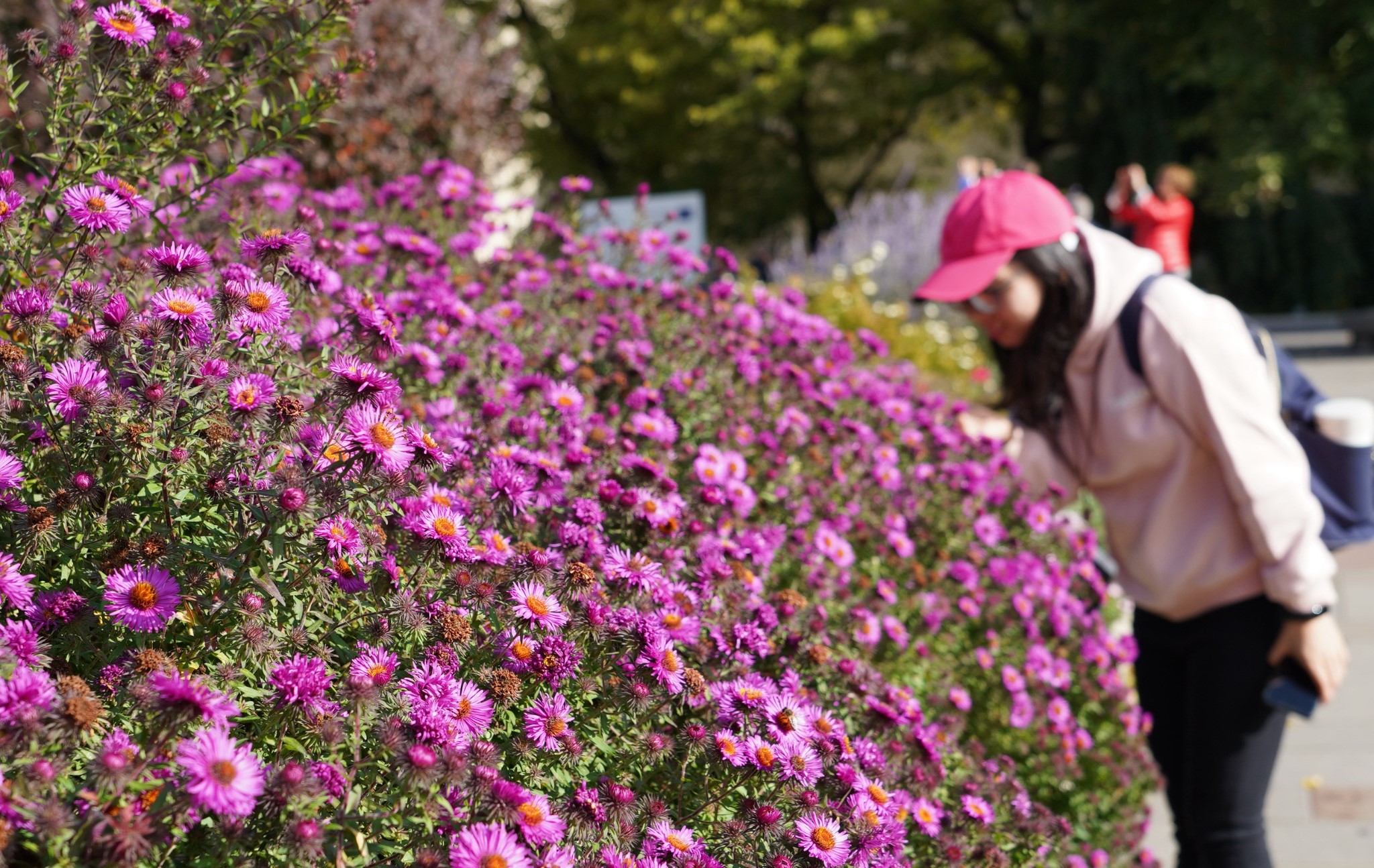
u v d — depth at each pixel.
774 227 28.44
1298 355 18.97
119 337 1.83
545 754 1.81
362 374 1.77
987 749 3.42
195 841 1.45
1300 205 25.59
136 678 1.57
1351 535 2.87
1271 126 21.17
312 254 2.65
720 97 25.70
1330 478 2.90
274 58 2.41
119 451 1.76
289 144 2.52
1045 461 3.30
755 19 24.53
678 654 2.19
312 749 1.64
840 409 3.88
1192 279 26.31
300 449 1.83
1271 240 25.47
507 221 4.29
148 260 2.21
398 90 5.32
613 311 3.79
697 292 4.00
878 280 11.20
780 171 28.36
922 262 11.25
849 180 30.94
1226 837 2.95
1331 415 2.86
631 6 25.22
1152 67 23.56
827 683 2.41
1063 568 3.76
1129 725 3.59
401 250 3.23
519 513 2.25
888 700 2.38
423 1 5.78
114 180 2.12
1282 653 2.84
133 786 1.40
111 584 1.63
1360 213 26.48
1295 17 20.88
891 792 2.14
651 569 2.15
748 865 1.86
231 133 2.44
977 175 12.23
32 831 1.33
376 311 2.14
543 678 1.85
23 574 1.76
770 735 1.93
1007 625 3.56
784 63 23.98
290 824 1.42
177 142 2.33
